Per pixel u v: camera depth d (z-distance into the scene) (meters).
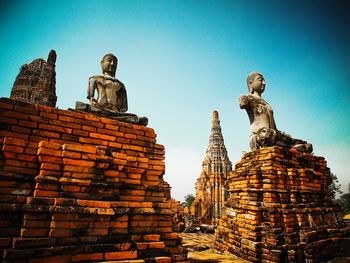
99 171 4.52
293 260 6.38
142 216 4.84
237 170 8.86
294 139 8.91
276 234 6.63
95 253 4.06
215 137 44.41
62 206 3.99
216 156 42.19
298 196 7.62
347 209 31.95
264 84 9.53
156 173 5.36
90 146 4.56
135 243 4.52
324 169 8.93
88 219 4.21
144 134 5.46
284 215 6.93
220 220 8.87
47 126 4.46
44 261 3.63
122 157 4.88
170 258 4.71
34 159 4.13
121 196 4.75
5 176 3.81
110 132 5.07
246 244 7.07
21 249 3.53
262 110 8.87
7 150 3.95
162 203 5.16
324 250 6.89
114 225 4.44
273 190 7.16
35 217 3.80
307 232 6.94
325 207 8.01
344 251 7.25
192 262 6.60
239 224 7.62
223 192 38.88
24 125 4.27
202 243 9.58
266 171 7.48
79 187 4.30
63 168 4.22
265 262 6.52
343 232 7.86
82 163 4.37
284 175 7.56
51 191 4.07
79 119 4.80
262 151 7.89
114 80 6.39
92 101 5.99
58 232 3.90
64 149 4.26
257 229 6.95
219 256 7.33
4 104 4.17
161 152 5.59
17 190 3.91
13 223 3.73
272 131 8.13
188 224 13.49
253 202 7.21
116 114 5.58
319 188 8.26
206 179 40.94
